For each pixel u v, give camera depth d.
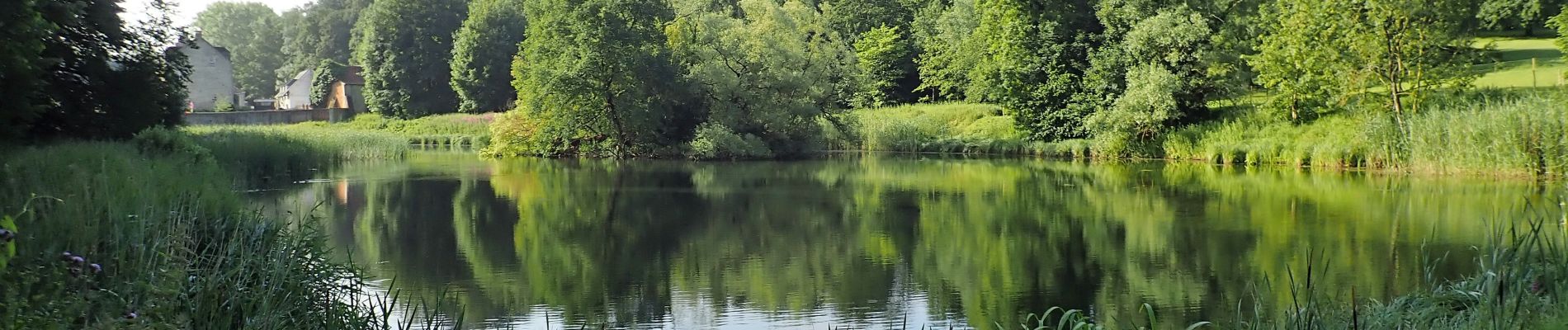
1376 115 30.06
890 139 45.00
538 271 14.29
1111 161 37.12
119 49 23.66
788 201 23.41
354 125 67.00
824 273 14.12
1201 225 18.36
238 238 9.24
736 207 22.27
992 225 18.92
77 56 22.20
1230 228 17.94
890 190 26.05
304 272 9.07
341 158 38.66
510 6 72.31
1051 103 41.38
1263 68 34.56
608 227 19.02
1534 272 8.38
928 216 20.41
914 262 14.94
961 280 13.52
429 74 72.81
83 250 7.62
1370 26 30.73
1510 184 23.78
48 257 6.82
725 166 35.47
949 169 33.53
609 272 14.27
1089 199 23.28
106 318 6.19
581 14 38.81
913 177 30.05
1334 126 32.31
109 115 23.23
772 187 26.97
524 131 41.19
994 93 44.09
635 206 22.48
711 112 40.22
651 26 39.94
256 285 8.23
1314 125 33.16
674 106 40.56
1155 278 13.45
